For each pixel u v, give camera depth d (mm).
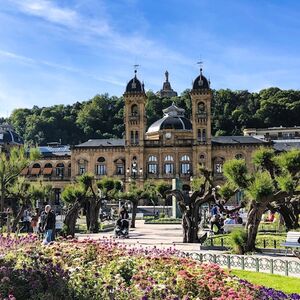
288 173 30984
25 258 15797
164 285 12562
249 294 12312
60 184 139375
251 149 128250
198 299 12117
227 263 22625
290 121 197250
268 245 29250
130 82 135250
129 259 16516
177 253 21781
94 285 13039
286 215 37656
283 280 18547
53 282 12984
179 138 137500
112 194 57438
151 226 60094
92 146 136750
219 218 43062
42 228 33812
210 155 128750
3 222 45250
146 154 133625
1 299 11469
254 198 27188
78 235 43375
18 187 49688
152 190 90438
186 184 128875
